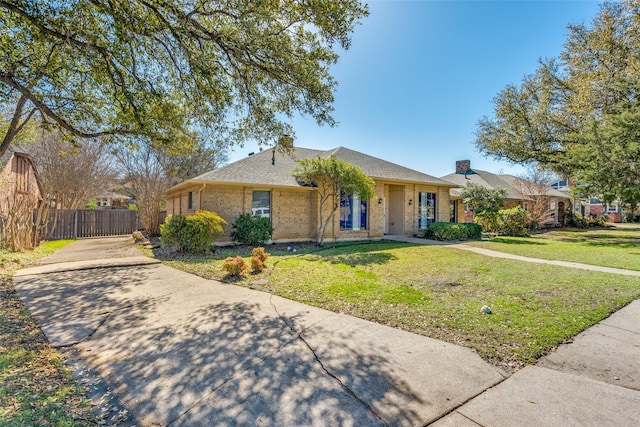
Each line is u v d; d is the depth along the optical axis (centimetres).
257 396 258
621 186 1429
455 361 318
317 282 652
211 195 1191
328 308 491
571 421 226
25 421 220
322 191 1337
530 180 2608
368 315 455
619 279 673
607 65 1479
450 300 521
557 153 1872
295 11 506
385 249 1140
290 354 335
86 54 555
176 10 482
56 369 307
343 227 1438
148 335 390
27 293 589
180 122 749
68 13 492
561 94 1728
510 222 1791
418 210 1706
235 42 552
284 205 1354
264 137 731
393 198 1706
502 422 225
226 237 1216
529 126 1852
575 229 2380
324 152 1728
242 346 355
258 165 1391
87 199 2345
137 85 623
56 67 667
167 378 288
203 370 302
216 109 658
